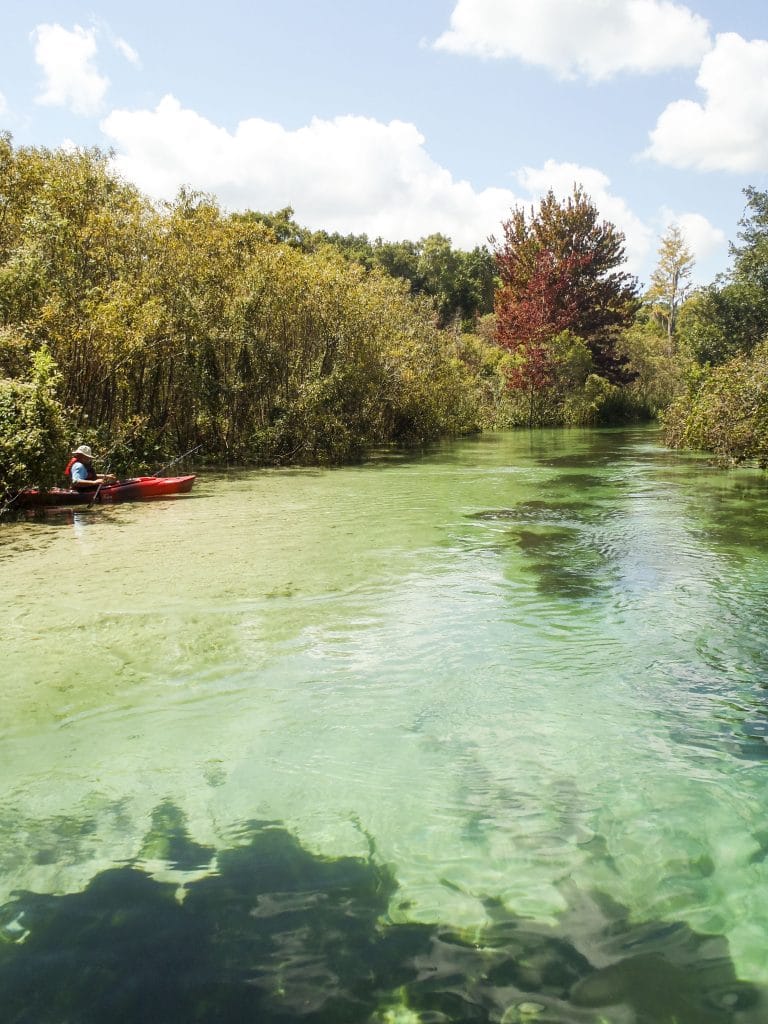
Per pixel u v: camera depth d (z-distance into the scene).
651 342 48.97
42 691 4.74
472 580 7.30
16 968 2.42
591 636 5.73
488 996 2.29
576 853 3.05
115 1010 2.24
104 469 15.21
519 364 37.91
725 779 3.65
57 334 14.16
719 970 2.40
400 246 63.00
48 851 3.08
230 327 19.11
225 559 8.15
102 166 16.62
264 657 5.30
